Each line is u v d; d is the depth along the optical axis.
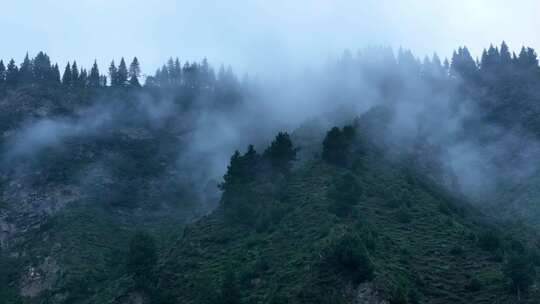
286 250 72.94
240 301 63.31
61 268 94.88
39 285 93.19
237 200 90.06
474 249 73.44
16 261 100.94
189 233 88.38
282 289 63.72
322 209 80.62
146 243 78.94
